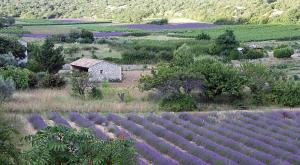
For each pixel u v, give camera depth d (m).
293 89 46.72
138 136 32.41
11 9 185.62
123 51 90.06
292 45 108.19
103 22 163.88
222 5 171.12
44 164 12.68
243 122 36.06
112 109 42.12
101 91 49.38
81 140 13.10
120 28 142.12
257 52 87.81
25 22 154.88
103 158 12.84
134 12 177.50
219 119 37.06
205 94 47.16
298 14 151.25
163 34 126.75
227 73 46.44
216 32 129.12
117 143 13.16
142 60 82.00
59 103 42.88
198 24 154.00
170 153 27.36
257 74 47.25
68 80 58.81
